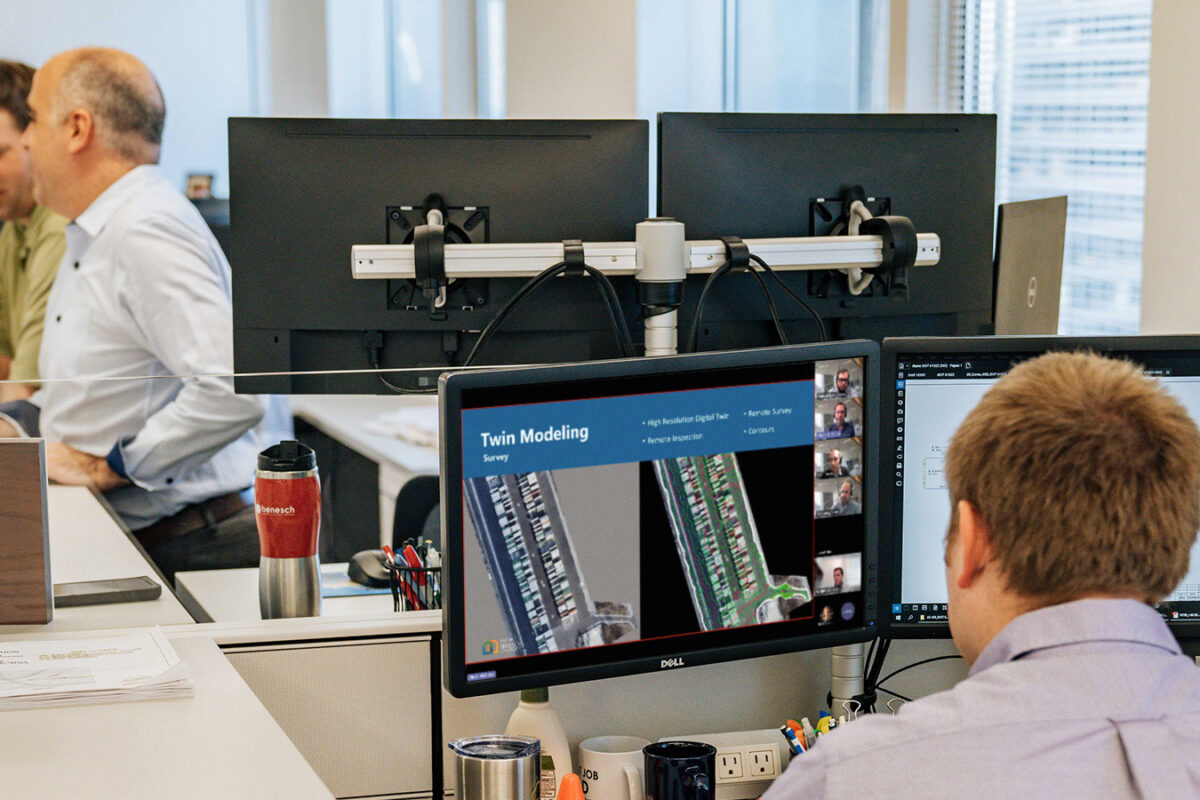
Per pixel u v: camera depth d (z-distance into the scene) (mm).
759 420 1427
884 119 1897
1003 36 3766
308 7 3434
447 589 1311
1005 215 2100
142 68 3334
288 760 1099
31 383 1547
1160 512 860
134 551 1555
